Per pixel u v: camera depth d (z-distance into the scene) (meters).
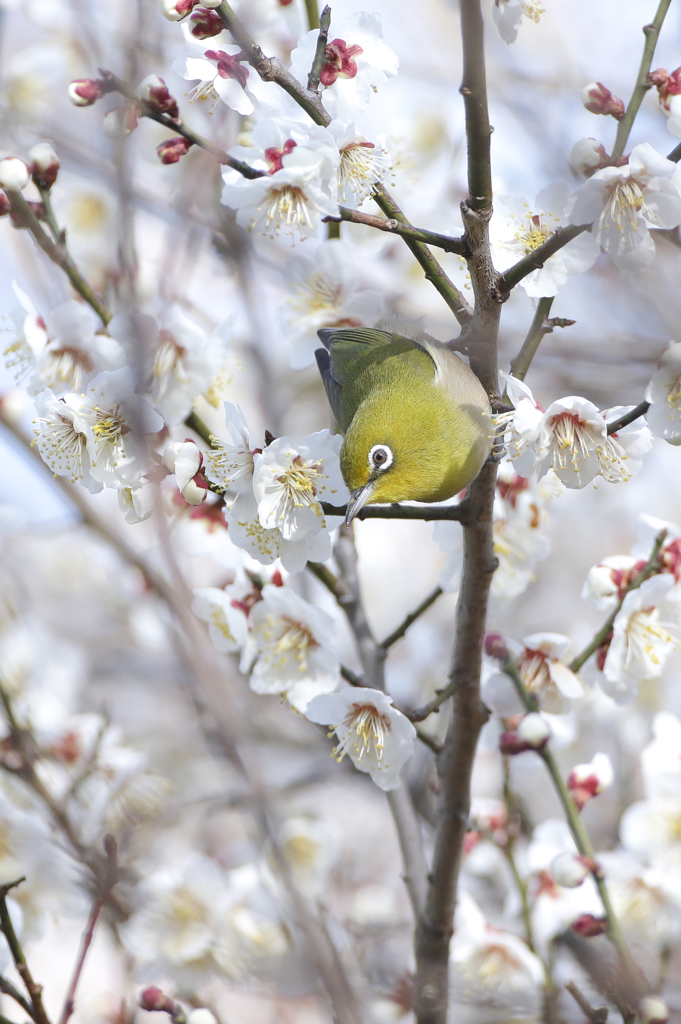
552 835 8.74
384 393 9.13
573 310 10.41
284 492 6.63
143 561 8.72
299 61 7.31
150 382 7.37
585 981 8.45
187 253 8.49
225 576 9.73
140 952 8.41
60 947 11.43
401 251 11.18
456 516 6.98
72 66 10.22
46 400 6.89
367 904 10.74
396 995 8.79
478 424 8.57
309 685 7.79
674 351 6.68
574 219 6.45
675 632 8.14
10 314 7.73
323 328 9.09
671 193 6.41
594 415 6.67
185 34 7.12
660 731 8.79
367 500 8.87
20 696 10.20
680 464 16.25
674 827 8.49
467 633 7.13
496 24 7.28
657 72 6.89
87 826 8.82
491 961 8.39
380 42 7.30
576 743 12.68
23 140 9.41
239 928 8.33
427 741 7.48
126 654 14.39
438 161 11.12
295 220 6.93
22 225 7.71
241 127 8.93
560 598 15.51
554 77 11.44
